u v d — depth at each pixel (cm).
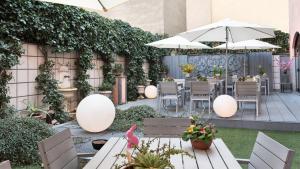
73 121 709
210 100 809
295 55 1270
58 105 698
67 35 745
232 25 635
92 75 936
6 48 543
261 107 841
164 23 1630
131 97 1138
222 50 1445
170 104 948
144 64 1311
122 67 1065
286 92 1288
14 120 434
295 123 618
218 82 942
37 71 677
